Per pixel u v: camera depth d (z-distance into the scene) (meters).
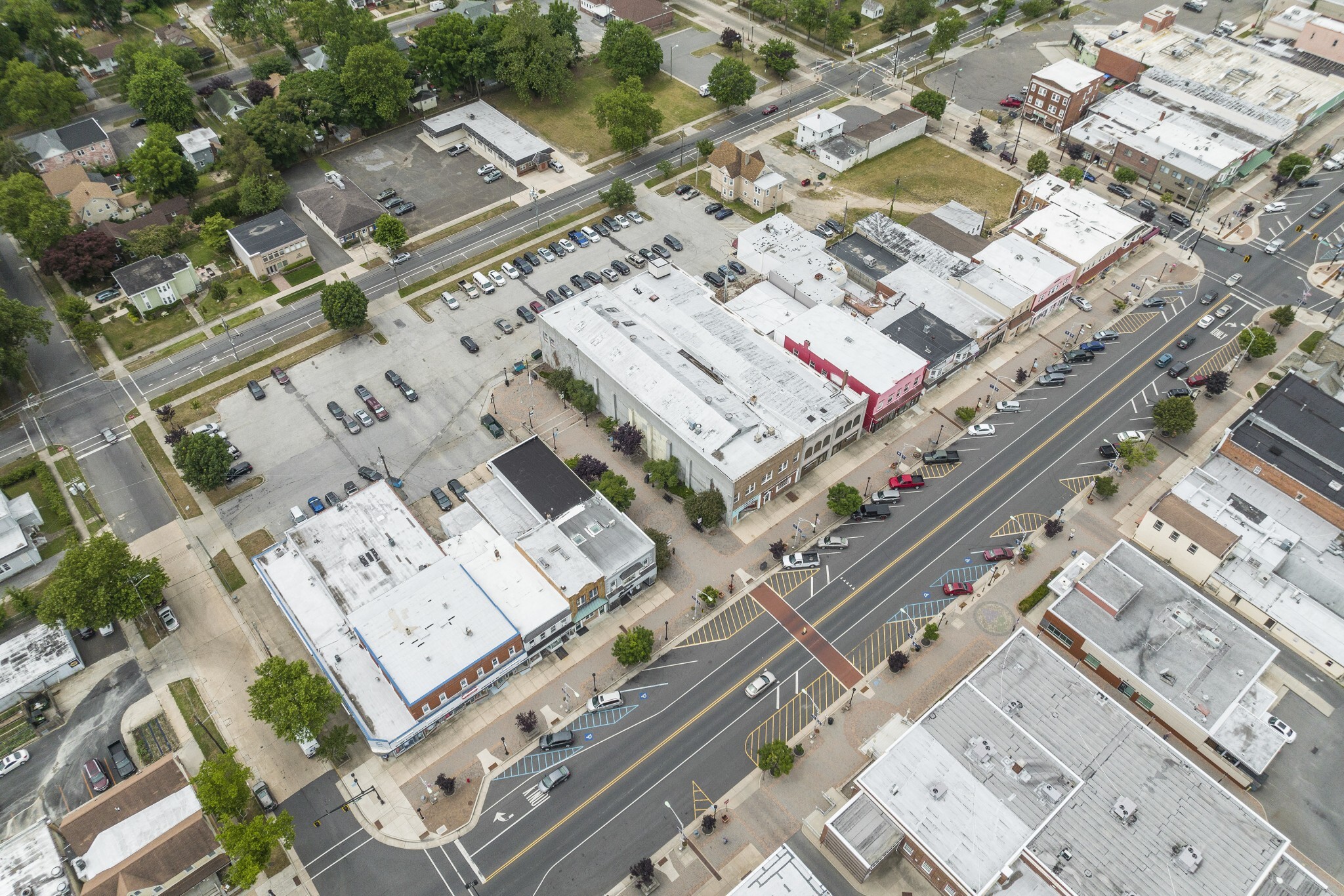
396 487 151.75
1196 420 159.00
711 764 116.88
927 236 195.25
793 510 148.38
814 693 123.94
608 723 121.38
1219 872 98.56
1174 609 125.50
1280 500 143.62
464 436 160.75
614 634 131.50
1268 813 111.38
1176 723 117.06
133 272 184.88
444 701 117.88
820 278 181.12
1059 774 106.69
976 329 170.38
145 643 131.62
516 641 121.38
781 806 112.56
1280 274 191.12
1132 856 99.75
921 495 150.00
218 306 188.12
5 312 162.38
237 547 143.75
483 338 180.00
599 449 158.88
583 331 163.50
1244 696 117.44
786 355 163.62
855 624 132.00
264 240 194.75
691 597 135.88
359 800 114.00
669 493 151.00
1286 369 169.38
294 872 107.88
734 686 125.12
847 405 152.62
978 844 101.19
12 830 112.38
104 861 104.44
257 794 113.38
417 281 193.25
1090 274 188.12
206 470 145.38
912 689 124.12
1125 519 145.50
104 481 154.62
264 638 131.75
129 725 122.31
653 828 110.88
